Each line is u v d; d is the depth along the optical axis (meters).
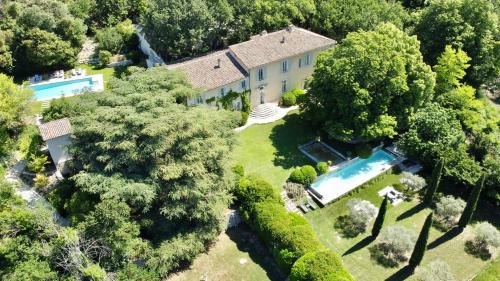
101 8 82.69
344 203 45.16
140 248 35.53
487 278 37.31
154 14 63.31
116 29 76.88
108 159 37.03
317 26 68.75
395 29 51.94
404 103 51.09
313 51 60.09
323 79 50.28
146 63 72.12
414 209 44.53
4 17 66.94
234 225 42.66
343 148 52.50
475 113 54.41
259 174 48.19
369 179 47.53
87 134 38.88
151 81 42.50
